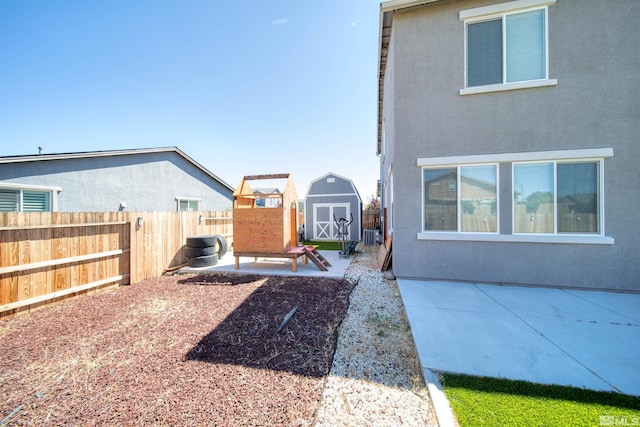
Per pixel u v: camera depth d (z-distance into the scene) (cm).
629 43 484
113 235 588
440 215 571
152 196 1191
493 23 542
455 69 560
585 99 500
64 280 491
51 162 836
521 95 527
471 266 551
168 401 223
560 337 312
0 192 737
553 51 511
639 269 479
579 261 500
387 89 894
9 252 421
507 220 532
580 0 500
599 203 496
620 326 341
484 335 319
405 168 587
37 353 308
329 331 356
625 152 484
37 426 199
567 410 197
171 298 505
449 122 562
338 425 194
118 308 454
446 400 211
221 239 939
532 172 524
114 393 236
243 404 218
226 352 305
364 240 1301
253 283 603
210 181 1595
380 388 238
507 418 190
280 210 711
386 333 348
